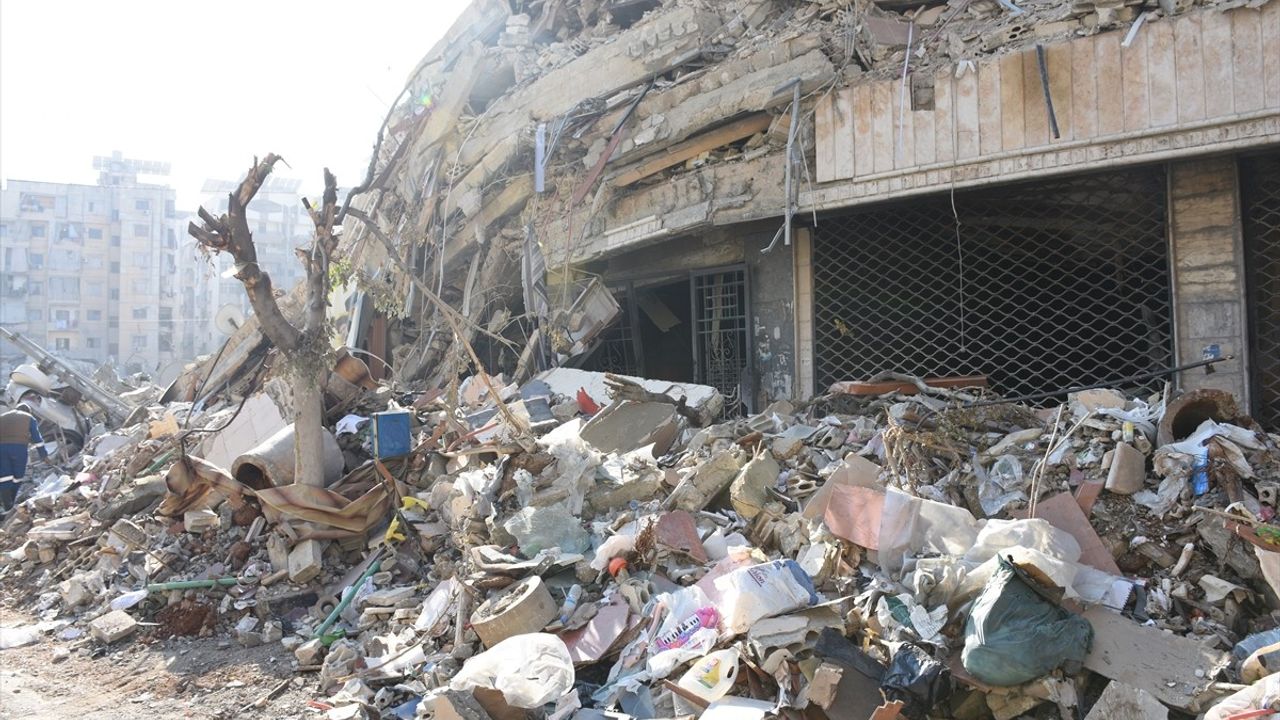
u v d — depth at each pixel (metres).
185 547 7.96
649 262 11.69
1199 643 4.09
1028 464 5.62
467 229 13.65
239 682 5.76
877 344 9.57
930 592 4.41
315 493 7.34
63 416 16.28
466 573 6.19
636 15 13.26
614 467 7.12
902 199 8.62
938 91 8.27
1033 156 7.78
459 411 10.23
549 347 12.25
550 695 4.41
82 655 6.57
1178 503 4.89
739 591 4.46
